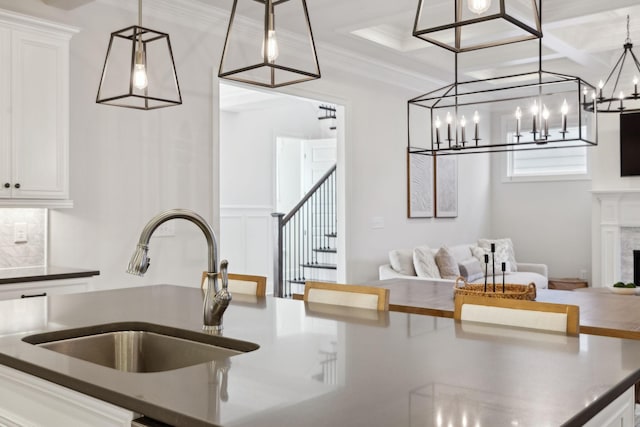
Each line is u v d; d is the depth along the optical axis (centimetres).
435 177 796
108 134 423
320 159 925
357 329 194
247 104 778
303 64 573
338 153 642
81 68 407
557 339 178
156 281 452
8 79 350
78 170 406
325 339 178
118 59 429
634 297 389
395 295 381
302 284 837
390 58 645
